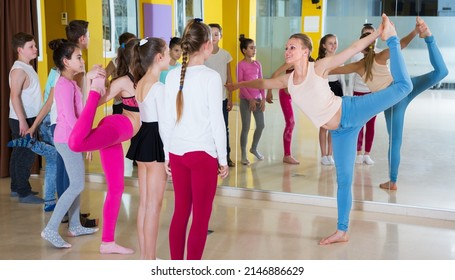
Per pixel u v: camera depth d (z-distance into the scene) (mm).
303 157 5516
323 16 5227
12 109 5383
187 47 3309
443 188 5074
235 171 5766
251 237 4426
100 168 6418
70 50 4094
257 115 5641
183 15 5777
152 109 3658
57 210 4129
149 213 3701
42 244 4254
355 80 5082
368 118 4152
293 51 4035
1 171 6332
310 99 4078
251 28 5500
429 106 5043
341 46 5207
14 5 6211
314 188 5484
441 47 4934
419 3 4949
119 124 3750
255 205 5387
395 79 4074
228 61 5594
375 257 4012
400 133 5176
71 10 6488
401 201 5207
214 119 3273
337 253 4094
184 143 3332
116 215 4086
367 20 5105
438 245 4277
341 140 4246
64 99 4035
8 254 4031
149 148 3650
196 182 3355
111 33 6137
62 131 4098
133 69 3738
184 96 3309
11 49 6199
